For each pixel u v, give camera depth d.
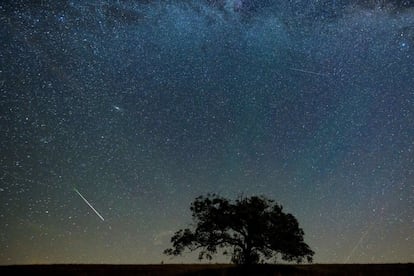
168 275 30.66
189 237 30.83
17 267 41.22
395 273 29.06
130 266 45.69
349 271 31.28
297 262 30.67
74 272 34.41
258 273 29.22
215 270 31.59
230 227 30.67
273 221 30.72
